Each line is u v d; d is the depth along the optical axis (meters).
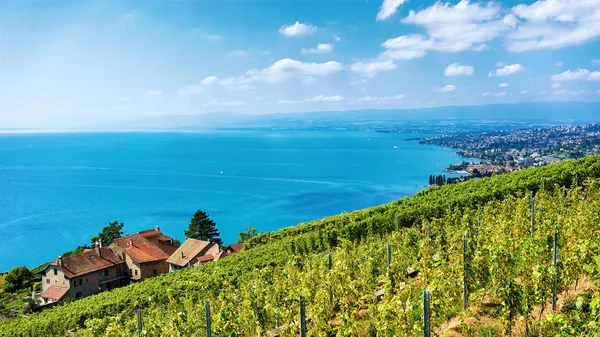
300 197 167.88
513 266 13.12
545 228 17.81
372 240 35.28
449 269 15.05
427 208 36.56
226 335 15.27
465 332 12.05
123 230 122.81
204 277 22.58
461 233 17.62
